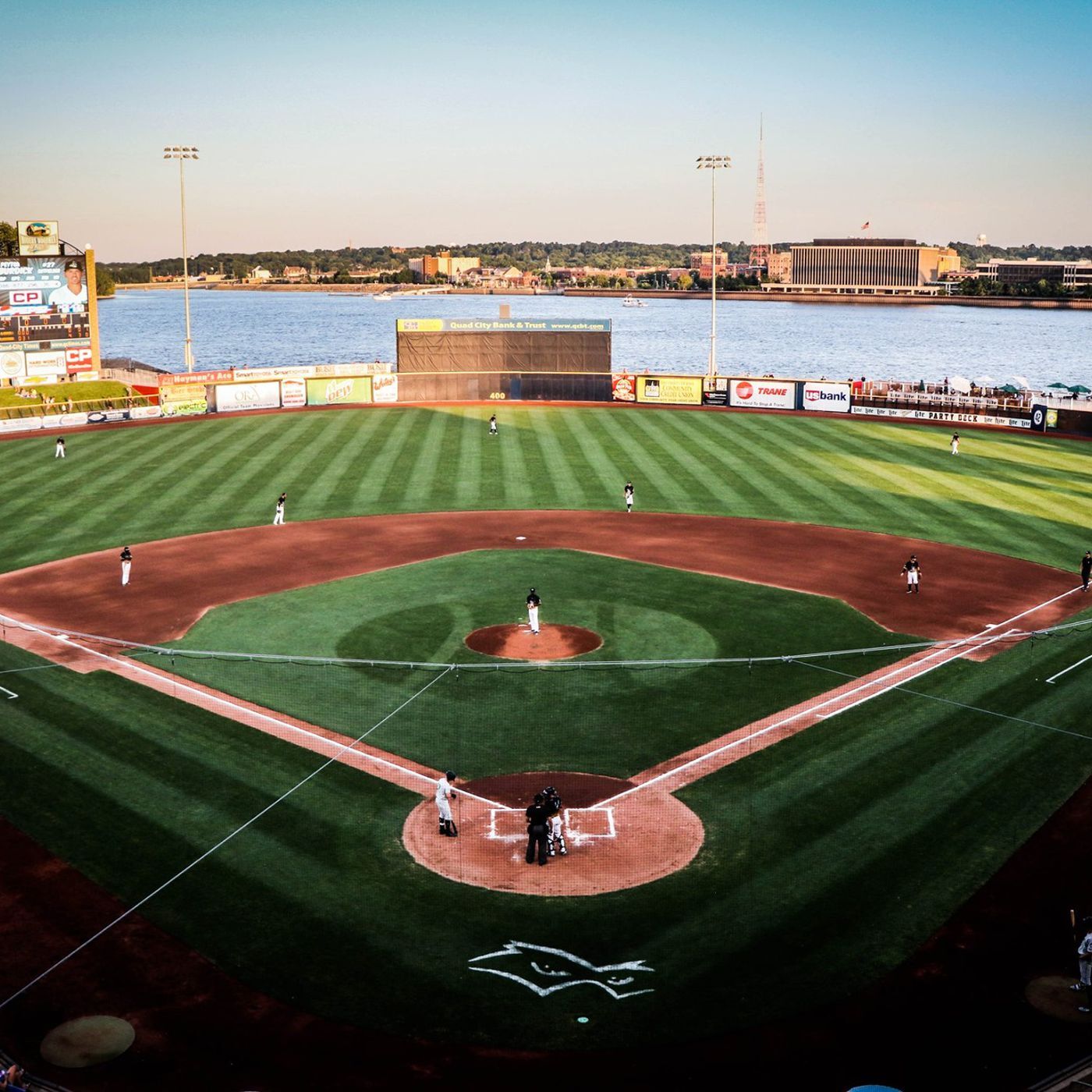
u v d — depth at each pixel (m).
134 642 34.41
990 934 19.47
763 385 84.81
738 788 24.78
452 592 39.50
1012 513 51.66
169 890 20.84
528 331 88.44
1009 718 28.53
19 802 24.20
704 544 46.34
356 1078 16.00
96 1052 16.50
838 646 33.84
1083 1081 15.80
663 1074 16.08
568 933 19.48
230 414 82.00
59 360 89.75
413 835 22.91
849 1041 16.73
